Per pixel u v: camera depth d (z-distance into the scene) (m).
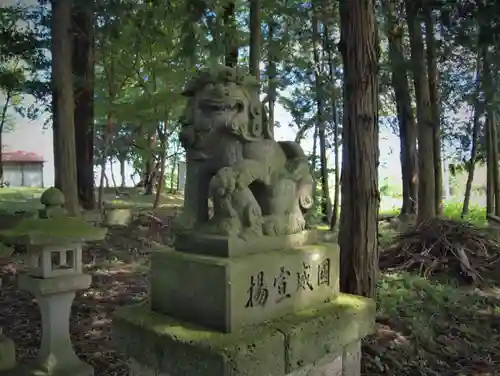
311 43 12.58
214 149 2.86
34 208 11.72
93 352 4.37
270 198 2.92
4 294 6.14
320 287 3.06
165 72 12.41
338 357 3.01
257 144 2.91
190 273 2.60
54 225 3.56
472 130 13.64
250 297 2.54
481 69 11.52
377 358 4.07
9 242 3.49
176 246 2.87
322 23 12.73
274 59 11.94
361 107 4.38
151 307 2.84
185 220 2.87
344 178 4.52
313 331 2.68
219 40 8.37
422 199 9.80
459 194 17.89
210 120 2.79
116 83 14.02
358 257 4.41
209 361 2.25
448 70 12.69
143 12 9.06
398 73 10.80
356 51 4.35
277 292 2.71
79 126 11.72
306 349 2.63
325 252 3.08
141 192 20.78
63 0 8.80
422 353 4.34
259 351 2.34
